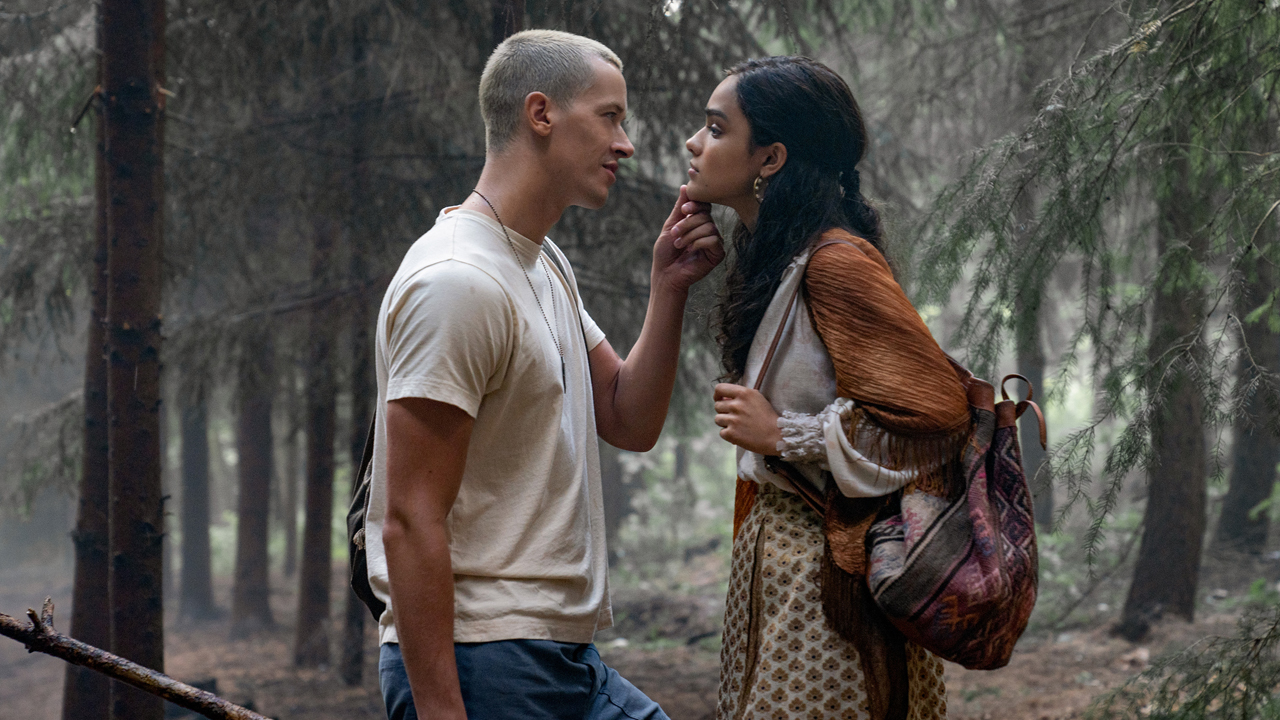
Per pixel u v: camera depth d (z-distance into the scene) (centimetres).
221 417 1419
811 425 169
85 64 560
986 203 309
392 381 162
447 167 648
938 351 170
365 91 679
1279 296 291
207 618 1409
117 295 379
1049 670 690
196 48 565
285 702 805
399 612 158
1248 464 1023
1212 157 321
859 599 172
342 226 693
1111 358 314
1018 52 730
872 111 891
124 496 378
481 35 547
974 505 166
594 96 180
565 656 177
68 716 458
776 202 182
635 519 1656
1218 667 313
